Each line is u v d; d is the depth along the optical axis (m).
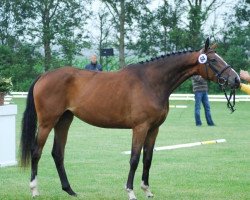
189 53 8.61
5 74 44.09
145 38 45.81
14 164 11.55
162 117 8.51
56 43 46.38
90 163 11.80
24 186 9.56
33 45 46.47
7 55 45.38
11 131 11.49
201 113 25.81
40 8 46.41
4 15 47.03
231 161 12.01
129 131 18.39
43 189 9.35
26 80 44.62
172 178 10.17
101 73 8.77
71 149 13.91
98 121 8.65
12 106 11.43
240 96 32.94
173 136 16.83
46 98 8.76
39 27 46.44
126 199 8.60
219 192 8.98
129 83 8.47
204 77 8.60
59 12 46.84
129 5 45.59
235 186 9.45
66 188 8.88
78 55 46.56
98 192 9.09
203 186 9.47
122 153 13.10
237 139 16.00
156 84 8.46
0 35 47.25
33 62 45.97
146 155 8.67
